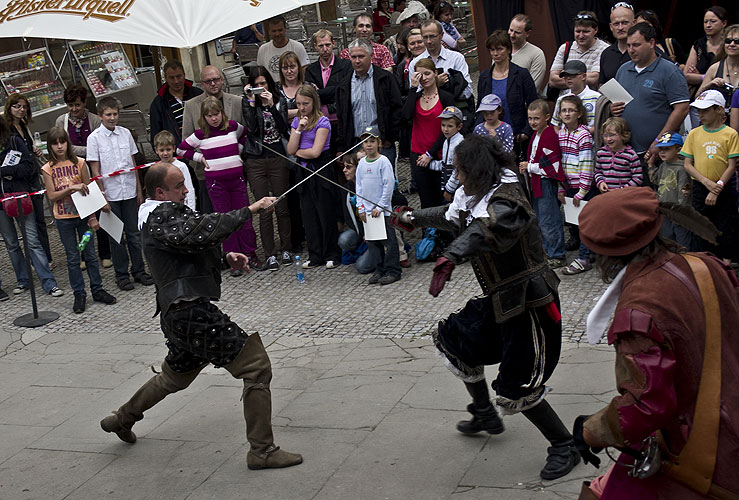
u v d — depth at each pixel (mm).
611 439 2543
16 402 5871
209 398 5559
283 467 4395
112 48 12938
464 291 7086
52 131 7637
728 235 6324
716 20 7629
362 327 6605
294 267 8289
